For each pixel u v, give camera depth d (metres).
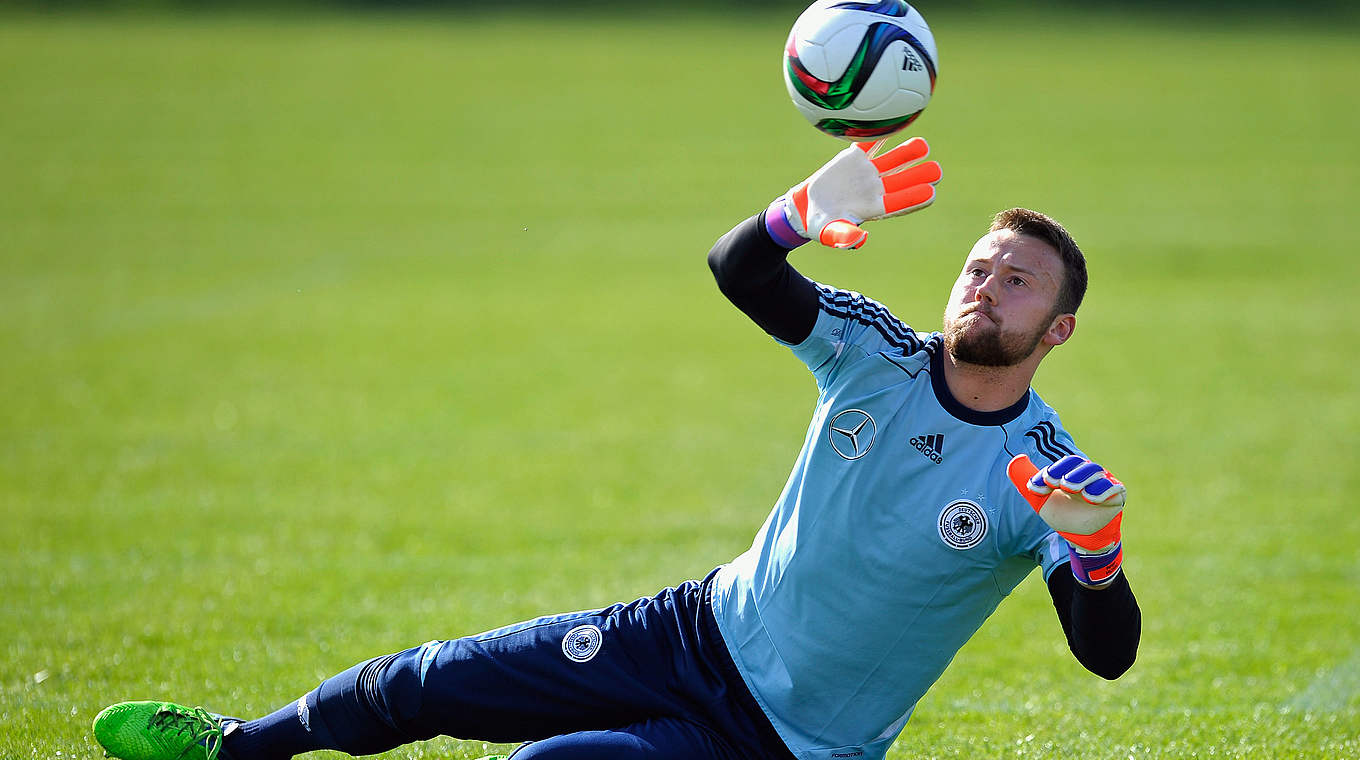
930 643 13.80
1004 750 18.88
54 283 68.31
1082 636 12.68
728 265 13.47
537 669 14.15
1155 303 68.75
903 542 13.45
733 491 37.12
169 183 101.44
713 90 164.00
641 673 14.22
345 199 99.19
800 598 13.88
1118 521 12.02
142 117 130.50
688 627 14.43
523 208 98.56
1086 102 159.75
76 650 22.97
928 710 20.83
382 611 26.12
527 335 60.16
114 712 14.29
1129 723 20.08
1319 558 30.70
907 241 87.62
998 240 13.34
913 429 13.56
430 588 27.92
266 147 119.69
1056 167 119.25
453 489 36.72
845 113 14.91
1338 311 66.88
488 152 122.50
